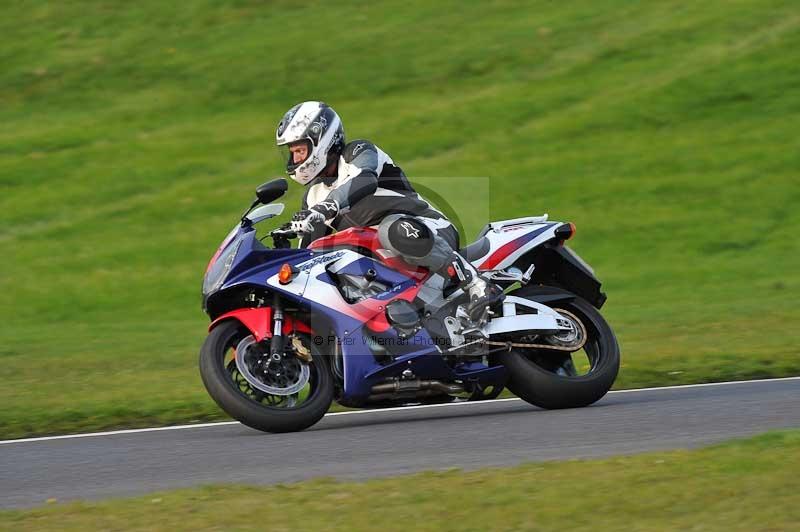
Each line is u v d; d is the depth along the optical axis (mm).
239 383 21578
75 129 81062
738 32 91500
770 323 38875
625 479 15367
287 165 22766
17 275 56219
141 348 39438
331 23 101438
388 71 90312
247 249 21328
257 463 18672
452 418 23422
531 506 14172
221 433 22422
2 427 24719
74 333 44156
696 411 22516
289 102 85562
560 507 14031
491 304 23141
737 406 22984
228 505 14773
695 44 90438
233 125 81062
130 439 22156
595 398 23656
